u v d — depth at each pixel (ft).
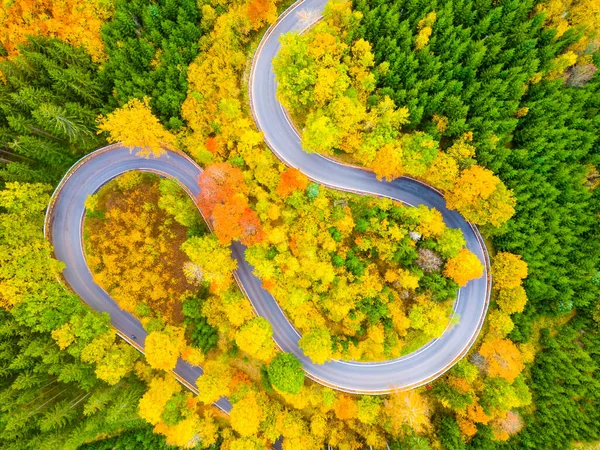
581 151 196.03
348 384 219.41
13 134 187.93
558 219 194.59
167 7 202.28
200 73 202.39
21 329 188.85
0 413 177.78
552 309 205.46
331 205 211.00
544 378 206.08
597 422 196.03
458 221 216.13
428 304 200.34
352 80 196.24
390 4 200.95
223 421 223.51
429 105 193.36
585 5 193.06
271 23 220.23
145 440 208.64
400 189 216.95
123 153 225.56
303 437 206.08
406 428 204.64
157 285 217.36
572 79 201.46
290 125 220.23
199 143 209.46
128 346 212.43
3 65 182.09
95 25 204.13
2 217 191.93
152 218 221.87
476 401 201.57
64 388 197.36
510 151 189.78
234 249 225.56
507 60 196.24
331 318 205.67
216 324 211.20
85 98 197.77
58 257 220.84
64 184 221.87
